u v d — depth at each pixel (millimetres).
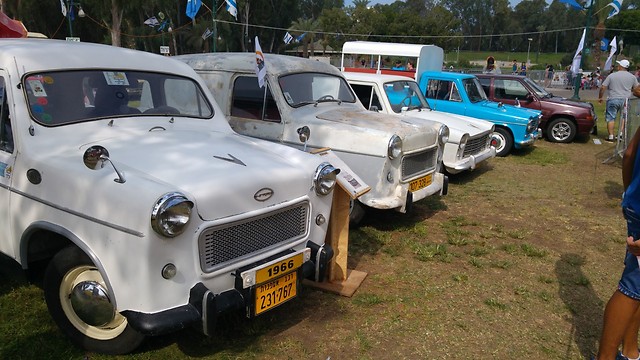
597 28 33250
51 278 2939
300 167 3316
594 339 3535
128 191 2523
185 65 4348
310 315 3648
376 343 3332
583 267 4781
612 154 10484
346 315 3664
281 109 5363
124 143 3225
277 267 2998
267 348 3207
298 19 54312
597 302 4086
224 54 6105
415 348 3303
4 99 3248
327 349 3236
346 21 47500
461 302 3967
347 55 16953
